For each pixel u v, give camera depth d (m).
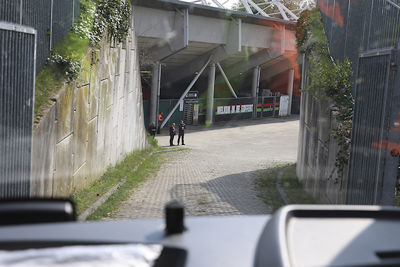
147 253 0.88
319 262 0.77
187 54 37.44
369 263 0.76
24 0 6.51
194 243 0.95
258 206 9.75
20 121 5.47
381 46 6.91
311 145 12.37
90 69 9.80
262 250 0.87
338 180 8.07
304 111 14.96
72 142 8.40
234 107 43.53
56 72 7.80
